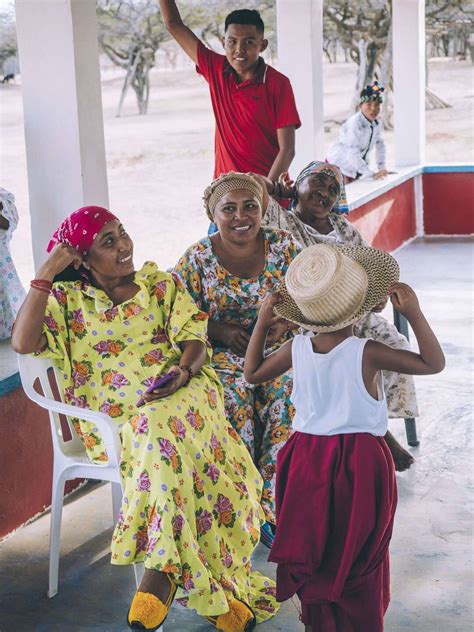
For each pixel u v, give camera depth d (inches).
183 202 779.4
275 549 119.2
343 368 117.0
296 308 124.0
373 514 115.4
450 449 195.5
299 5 277.3
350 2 796.6
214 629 135.4
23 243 611.5
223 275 161.2
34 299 136.6
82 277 143.9
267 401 158.2
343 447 116.8
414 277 350.0
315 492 117.2
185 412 133.9
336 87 837.8
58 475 143.0
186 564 124.1
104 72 868.6
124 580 148.9
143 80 869.2
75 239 139.5
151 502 125.6
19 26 176.4
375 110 383.2
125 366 142.9
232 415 154.6
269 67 209.3
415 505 171.2
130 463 130.9
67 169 180.7
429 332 118.9
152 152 872.3
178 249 650.2
